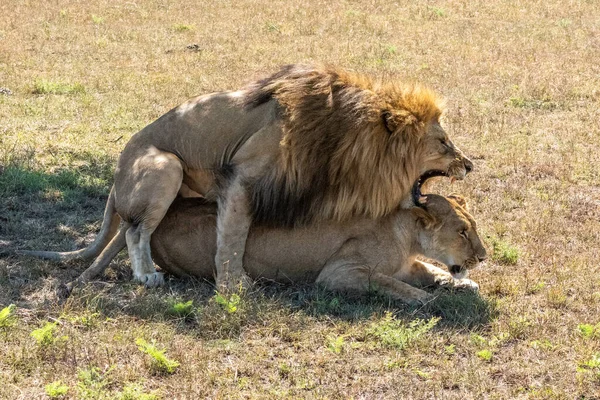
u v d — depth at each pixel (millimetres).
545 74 24625
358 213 10984
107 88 22312
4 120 18734
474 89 22766
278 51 28000
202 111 11344
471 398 8289
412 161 10875
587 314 10344
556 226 13438
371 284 10820
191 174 11438
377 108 10633
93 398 7918
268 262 11070
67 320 9727
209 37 29984
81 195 14461
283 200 10836
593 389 8445
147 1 36656
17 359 8609
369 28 32000
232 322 9680
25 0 36000
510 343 9562
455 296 10617
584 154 17328
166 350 9125
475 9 36094
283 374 8734
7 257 11711
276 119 10844
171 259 11227
